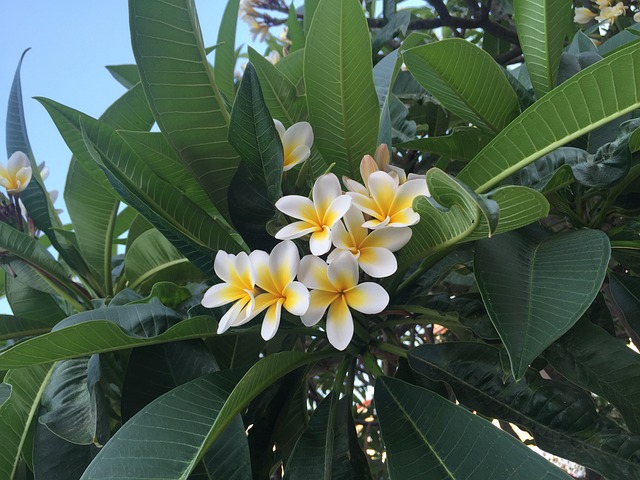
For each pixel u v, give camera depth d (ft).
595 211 1.83
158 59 1.45
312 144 1.60
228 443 1.36
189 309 1.52
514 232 1.46
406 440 1.25
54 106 1.71
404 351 1.60
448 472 1.14
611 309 2.39
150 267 2.10
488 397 1.46
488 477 1.11
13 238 1.90
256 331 1.66
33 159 2.01
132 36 1.43
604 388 1.39
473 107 1.75
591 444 1.33
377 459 3.14
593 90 1.27
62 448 1.56
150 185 1.54
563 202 1.75
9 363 1.39
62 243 2.12
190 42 1.46
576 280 1.24
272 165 1.41
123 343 1.44
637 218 1.69
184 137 1.53
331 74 1.55
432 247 1.39
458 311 1.56
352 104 1.58
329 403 1.51
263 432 1.59
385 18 2.99
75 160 2.07
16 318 1.89
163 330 1.53
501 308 1.22
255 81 1.35
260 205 1.46
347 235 1.28
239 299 1.32
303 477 1.36
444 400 1.28
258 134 1.39
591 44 2.33
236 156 1.57
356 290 1.27
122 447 1.17
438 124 2.64
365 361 1.60
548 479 1.06
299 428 1.72
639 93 1.27
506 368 1.44
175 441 1.20
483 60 1.64
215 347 1.73
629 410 1.36
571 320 1.15
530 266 1.35
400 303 1.65
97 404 1.47
